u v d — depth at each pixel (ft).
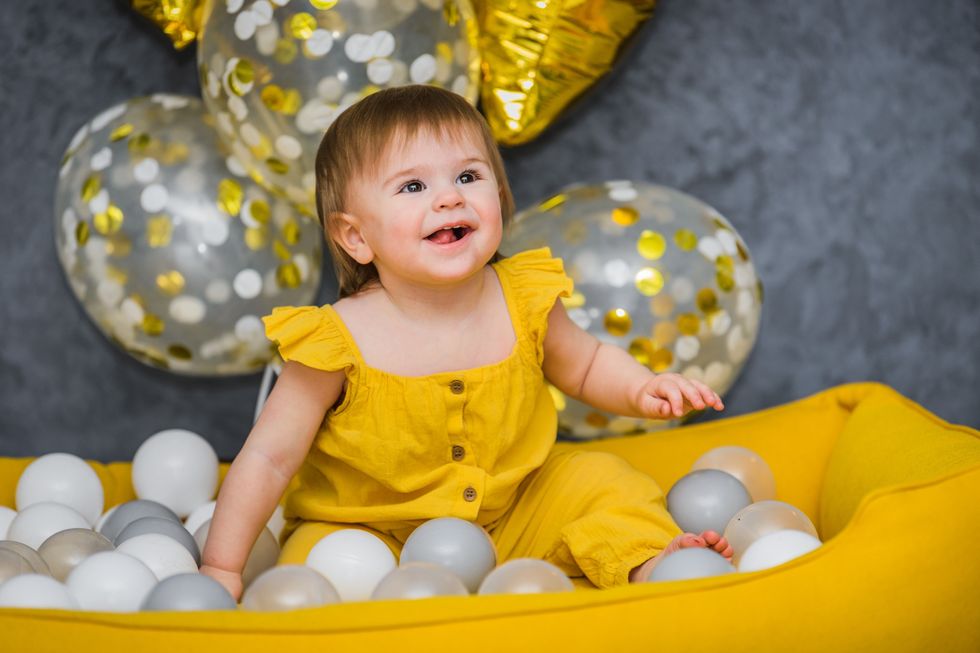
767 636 4.23
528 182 8.39
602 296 7.05
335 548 4.99
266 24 6.41
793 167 8.40
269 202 7.22
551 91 7.49
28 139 8.15
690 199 7.55
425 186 5.35
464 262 5.31
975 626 4.71
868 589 4.43
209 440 8.43
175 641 3.94
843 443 6.33
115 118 7.38
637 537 5.16
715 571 4.54
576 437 7.53
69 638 4.00
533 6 7.27
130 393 8.32
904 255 8.50
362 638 3.94
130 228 7.01
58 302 8.23
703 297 7.14
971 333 8.59
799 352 8.51
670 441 6.91
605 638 4.05
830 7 8.33
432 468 5.56
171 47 8.21
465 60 6.82
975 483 4.87
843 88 8.38
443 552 4.83
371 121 5.44
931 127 8.46
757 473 6.09
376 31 6.40
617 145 8.38
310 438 5.46
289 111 6.48
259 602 4.35
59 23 8.13
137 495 6.80
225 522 5.23
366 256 5.57
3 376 8.26
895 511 4.60
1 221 8.17
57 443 8.33
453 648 3.95
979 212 8.54
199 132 7.27
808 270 8.46
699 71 8.32
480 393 5.49
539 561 4.55
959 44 8.47
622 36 7.42
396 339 5.54
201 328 7.18
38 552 5.06
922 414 6.23
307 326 5.44
